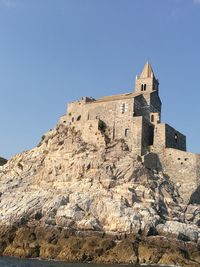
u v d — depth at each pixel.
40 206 95.62
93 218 89.69
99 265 75.06
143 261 80.06
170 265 78.50
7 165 124.31
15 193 107.75
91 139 110.69
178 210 97.38
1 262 74.88
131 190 96.06
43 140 123.94
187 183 102.06
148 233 85.75
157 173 103.75
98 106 116.69
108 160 102.94
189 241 87.88
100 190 96.44
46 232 88.81
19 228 91.44
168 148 106.62
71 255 81.50
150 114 113.94
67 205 92.75
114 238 86.31
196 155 103.25
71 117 121.12
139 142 106.75
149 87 122.31
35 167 114.69
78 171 102.50
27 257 83.25
